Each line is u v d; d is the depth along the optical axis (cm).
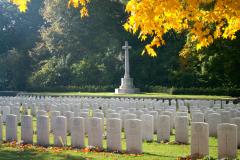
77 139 1402
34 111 2473
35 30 7256
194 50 3797
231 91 4178
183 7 988
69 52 5859
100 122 1368
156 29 1019
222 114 1644
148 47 1071
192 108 2195
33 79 5678
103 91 5153
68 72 5675
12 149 1329
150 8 947
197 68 4475
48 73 5638
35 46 6669
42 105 2484
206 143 1184
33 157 1173
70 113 1762
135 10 966
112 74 5528
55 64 5762
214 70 3928
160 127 1522
